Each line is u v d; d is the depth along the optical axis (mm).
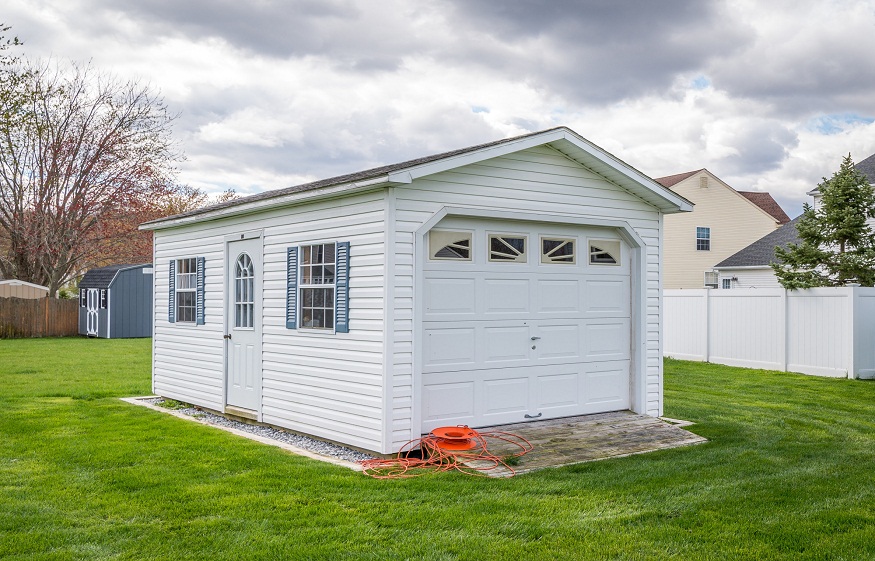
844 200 17500
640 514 5371
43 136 27703
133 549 4609
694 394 12273
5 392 11859
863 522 5230
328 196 7953
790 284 15344
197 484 6129
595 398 9312
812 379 14156
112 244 30875
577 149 8617
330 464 7004
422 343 7695
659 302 9883
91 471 6574
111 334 24578
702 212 31391
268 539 4789
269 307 9211
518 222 8555
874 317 14359
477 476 6605
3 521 5113
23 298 27109
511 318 8469
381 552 4562
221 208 10109
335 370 7961
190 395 11078
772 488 6137
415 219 7434
